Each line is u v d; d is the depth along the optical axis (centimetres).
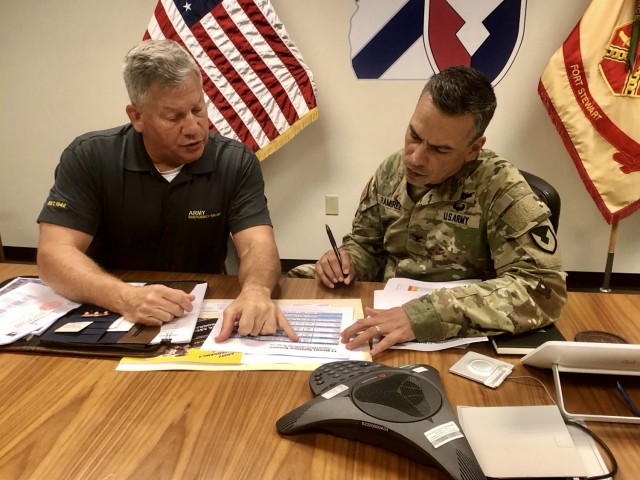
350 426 74
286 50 254
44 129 303
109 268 145
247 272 127
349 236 161
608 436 76
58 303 115
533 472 69
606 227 276
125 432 77
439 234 138
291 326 107
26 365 94
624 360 83
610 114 234
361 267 151
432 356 97
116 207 145
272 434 76
